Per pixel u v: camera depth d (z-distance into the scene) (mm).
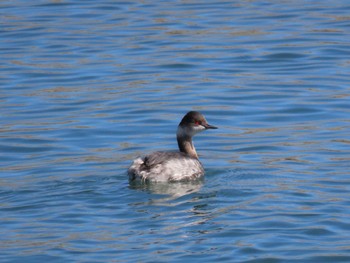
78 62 24641
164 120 20203
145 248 12961
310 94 21719
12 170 17172
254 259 12578
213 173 16656
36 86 22812
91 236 13445
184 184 15914
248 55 24859
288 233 13469
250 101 21375
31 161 17812
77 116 20578
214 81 22891
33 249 13031
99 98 21766
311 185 15781
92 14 29234
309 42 25797
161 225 13836
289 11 28984
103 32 27312
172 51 25328
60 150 18469
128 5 30281
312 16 28375
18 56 25266
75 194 15281
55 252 12914
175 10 29594
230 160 17625
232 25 27641
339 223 13828
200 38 26469
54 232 13625
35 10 29828
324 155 17688
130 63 24391
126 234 13492
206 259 12578
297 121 20062
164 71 23750
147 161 16078
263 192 15383
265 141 18781
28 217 14250
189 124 17422
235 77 23203
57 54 25359
